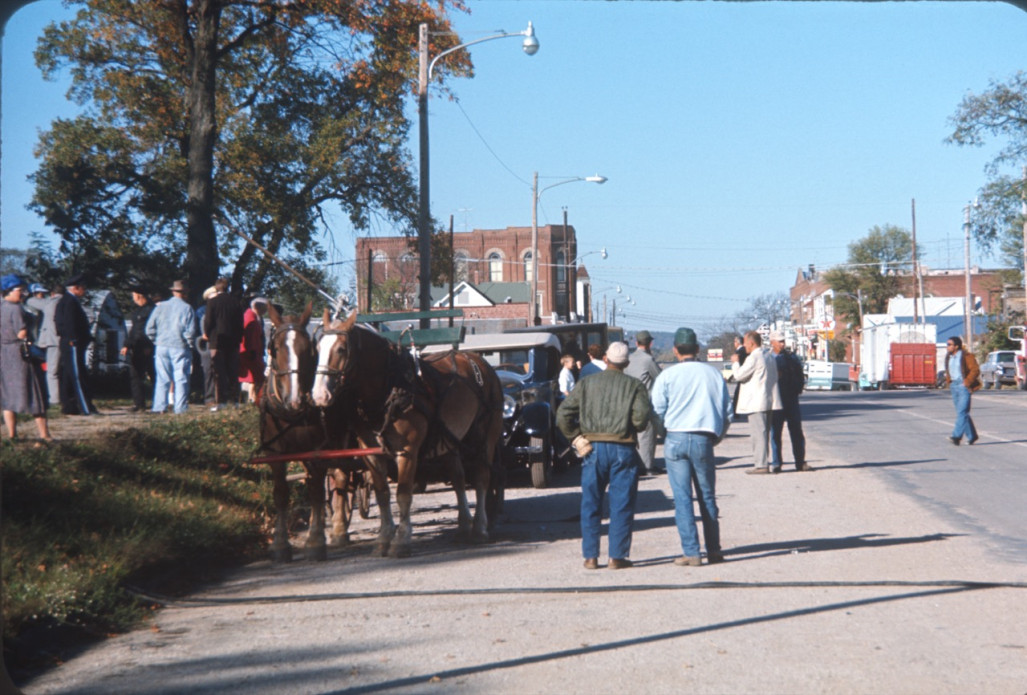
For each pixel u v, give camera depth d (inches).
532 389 623.5
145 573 350.3
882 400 1587.1
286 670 243.9
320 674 240.1
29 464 401.1
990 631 270.5
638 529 461.4
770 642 261.6
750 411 643.5
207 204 1063.0
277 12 1152.2
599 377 369.1
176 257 1146.7
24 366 435.2
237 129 1291.8
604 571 362.0
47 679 241.6
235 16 1205.7
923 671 235.9
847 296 4008.4
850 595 313.6
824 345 4092.0
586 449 366.6
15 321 434.3
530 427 601.3
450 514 532.4
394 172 1331.2
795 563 365.7
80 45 1247.5
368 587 339.9
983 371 2231.8
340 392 375.6
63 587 290.0
